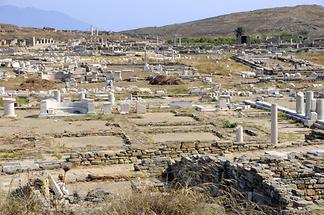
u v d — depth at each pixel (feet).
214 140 100.73
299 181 54.13
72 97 182.70
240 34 563.07
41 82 215.31
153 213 37.58
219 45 479.00
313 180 54.08
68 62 315.99
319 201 51.08
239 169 60.95
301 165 59.93
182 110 156.87
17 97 184.75
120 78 240.94
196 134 120.16
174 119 140.77
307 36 612.29
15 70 269.23
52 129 124.47
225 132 119.96
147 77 246.27
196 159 71.77
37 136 114.01
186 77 247.91
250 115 146.20
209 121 135.23
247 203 46.75
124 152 88.84
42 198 51.93
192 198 39.24
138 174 76.74
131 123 132.57
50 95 181.78
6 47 489.67
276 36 604.49
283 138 110.83
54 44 538.88
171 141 102.01
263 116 146.41
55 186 66.13
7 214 39.19
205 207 39.58
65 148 100.22
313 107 140.67
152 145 93.66
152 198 39.09
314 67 300.81
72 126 129.08
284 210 47.91
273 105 100.32
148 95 191.93
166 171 77.77
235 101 177.78
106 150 95.30
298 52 383.04
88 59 341.82
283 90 209.36
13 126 128.98
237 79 252.83
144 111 152.66
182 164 73.92
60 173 79.46
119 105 161.07
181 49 438.81
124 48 454.40
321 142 99.50
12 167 81.10
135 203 38.78
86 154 86.58
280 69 281.54
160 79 229.25
